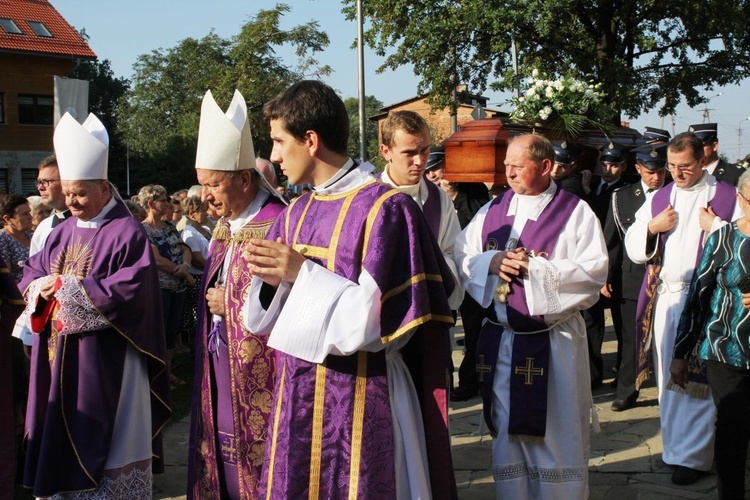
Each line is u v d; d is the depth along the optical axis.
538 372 3.79
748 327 3.67
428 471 2.63
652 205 4.95
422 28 22.06
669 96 23.88
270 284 2.67
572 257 3.85
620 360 7.01
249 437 3.47
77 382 3.80
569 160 6.89
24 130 30.48
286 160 2.69
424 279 2.47
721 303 3.76
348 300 2.40
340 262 2.54
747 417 3.72
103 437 3.80
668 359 4.82
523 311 3.78
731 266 3.70
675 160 4.71
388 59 23.69
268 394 3.49
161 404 4.14
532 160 3.87
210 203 3.63
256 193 3.69
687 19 23.34
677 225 4.81
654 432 5.57
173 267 6.76
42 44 30.38
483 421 4.16
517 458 3.86
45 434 3.77
